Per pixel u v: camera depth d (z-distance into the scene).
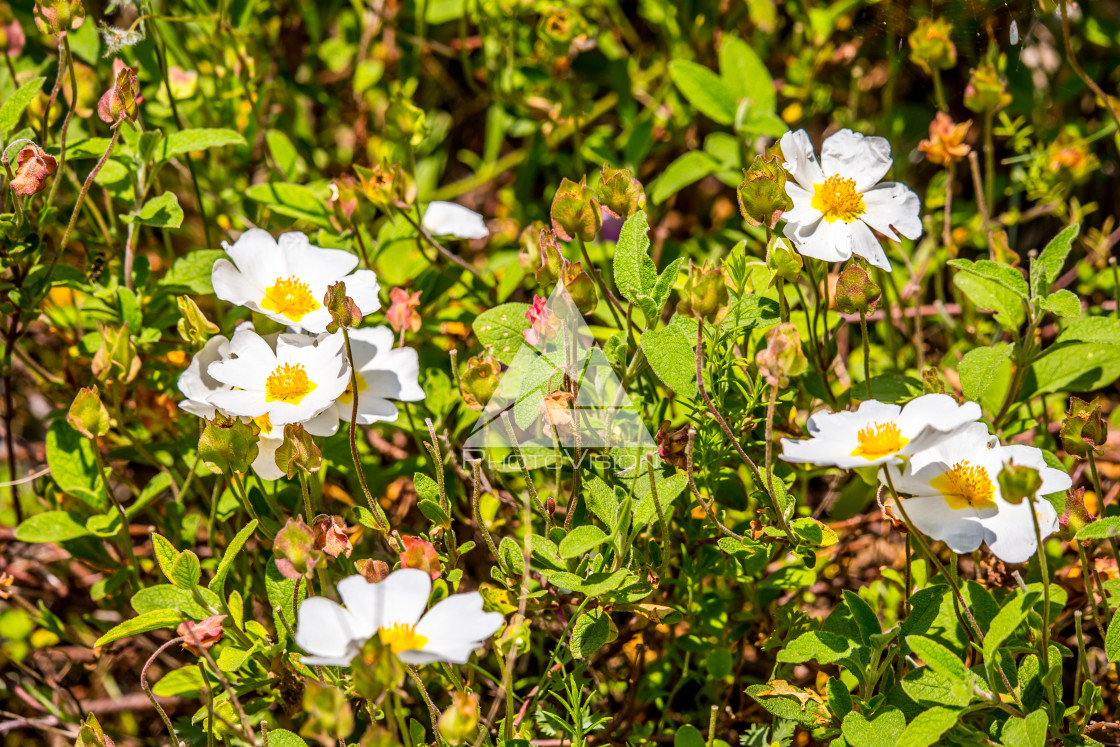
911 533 0.79
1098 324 0.84
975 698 0.77
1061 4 0.86
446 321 0.91
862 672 0.78
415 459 0.88
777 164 0.79
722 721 0.85
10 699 0.91
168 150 0.87
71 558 0.91
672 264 0.81
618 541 0.79
